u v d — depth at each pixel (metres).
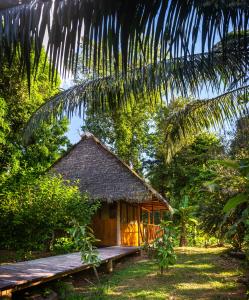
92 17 1.99
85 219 11.41
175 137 7.07
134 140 23.69
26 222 10.34
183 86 4.29
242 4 2.31
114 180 13.58
